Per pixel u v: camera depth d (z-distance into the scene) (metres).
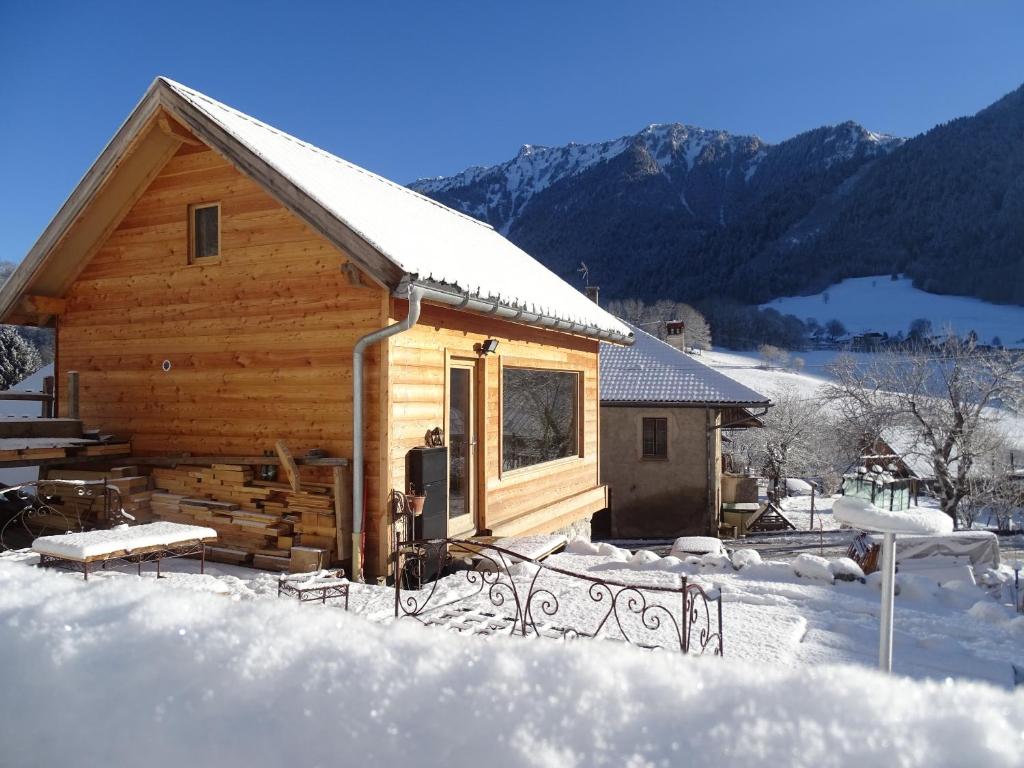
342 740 1.26
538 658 1.48
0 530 7.81
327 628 1.70
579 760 1.14
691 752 1.14
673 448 21.48
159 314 8.10
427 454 7.05
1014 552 20.05
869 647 5.20
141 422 8.16
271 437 7.39
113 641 1.69
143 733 1.37
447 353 7.91
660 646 4.75
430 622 5.08
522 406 10.04
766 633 5.35
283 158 7.62
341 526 6.76
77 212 7.93
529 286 9.93
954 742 1.12
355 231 6.46
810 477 37.97
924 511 2.99
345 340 7.02
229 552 7.13
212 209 7.91
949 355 28.83
